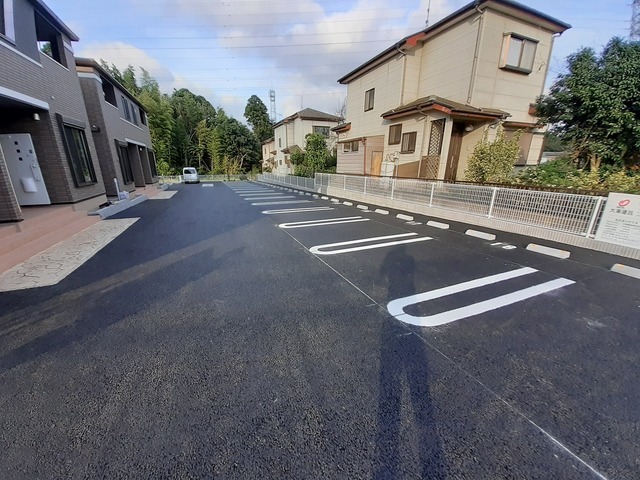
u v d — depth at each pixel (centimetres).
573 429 147
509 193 542
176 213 812
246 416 154
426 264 386
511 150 668
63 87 667
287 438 141
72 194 654
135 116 1334
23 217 493
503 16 852
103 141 941
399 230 586
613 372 189
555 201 474
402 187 809
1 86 466
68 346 216
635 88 534
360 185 1002
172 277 347
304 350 210
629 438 142
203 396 167
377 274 353
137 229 608
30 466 128
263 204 991
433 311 266
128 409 158
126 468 127
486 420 152
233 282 332
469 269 368
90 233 571
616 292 304
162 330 237
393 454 133
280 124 2503
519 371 189
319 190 1308
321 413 156
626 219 397
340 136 1492
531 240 494
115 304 281
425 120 889
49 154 620
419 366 193
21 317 258
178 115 3127
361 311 266
